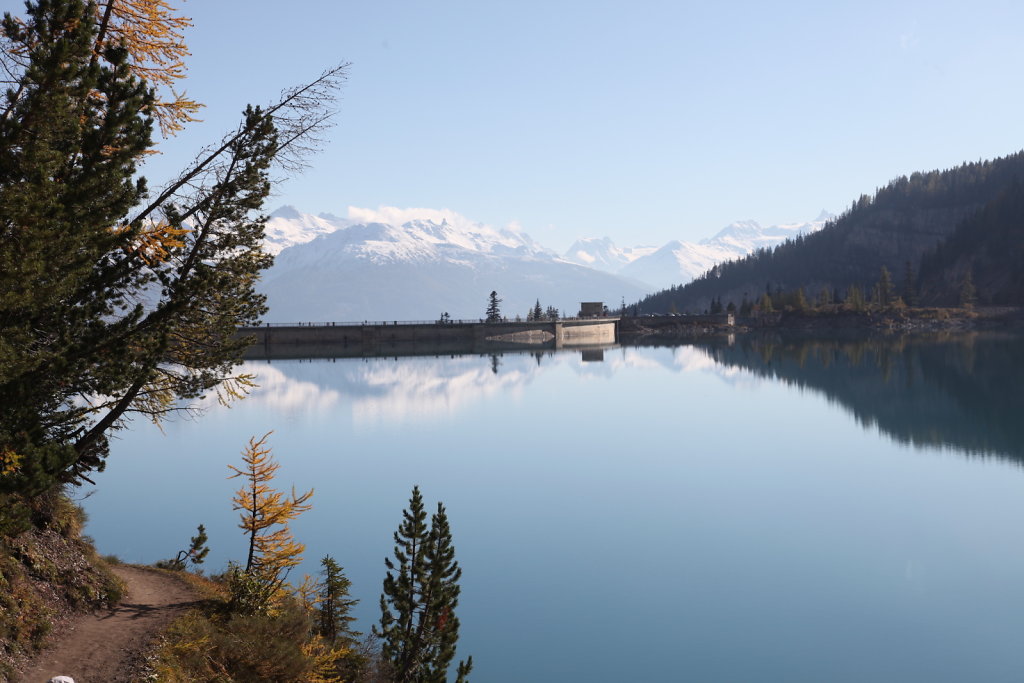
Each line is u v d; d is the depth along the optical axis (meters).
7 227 16.92
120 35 21.25
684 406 141.00
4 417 18.67
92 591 22.45
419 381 165.88
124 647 19.47
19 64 18.30
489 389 157.25
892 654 40.47
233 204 23.45
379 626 39.25
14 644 17.75
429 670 28.06
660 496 75.19
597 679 37.62
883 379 173.75
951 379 169.12
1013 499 75.44
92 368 21.55
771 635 42.97
